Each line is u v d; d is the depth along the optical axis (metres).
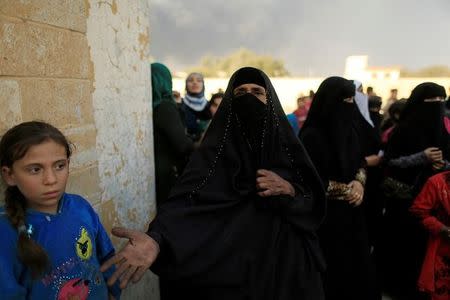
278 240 1.53
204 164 1.56
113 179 1.84
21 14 1.21
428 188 2.42
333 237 2.18
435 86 2.86
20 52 1.21
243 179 1.56
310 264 1.59
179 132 2.59
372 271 2.24
